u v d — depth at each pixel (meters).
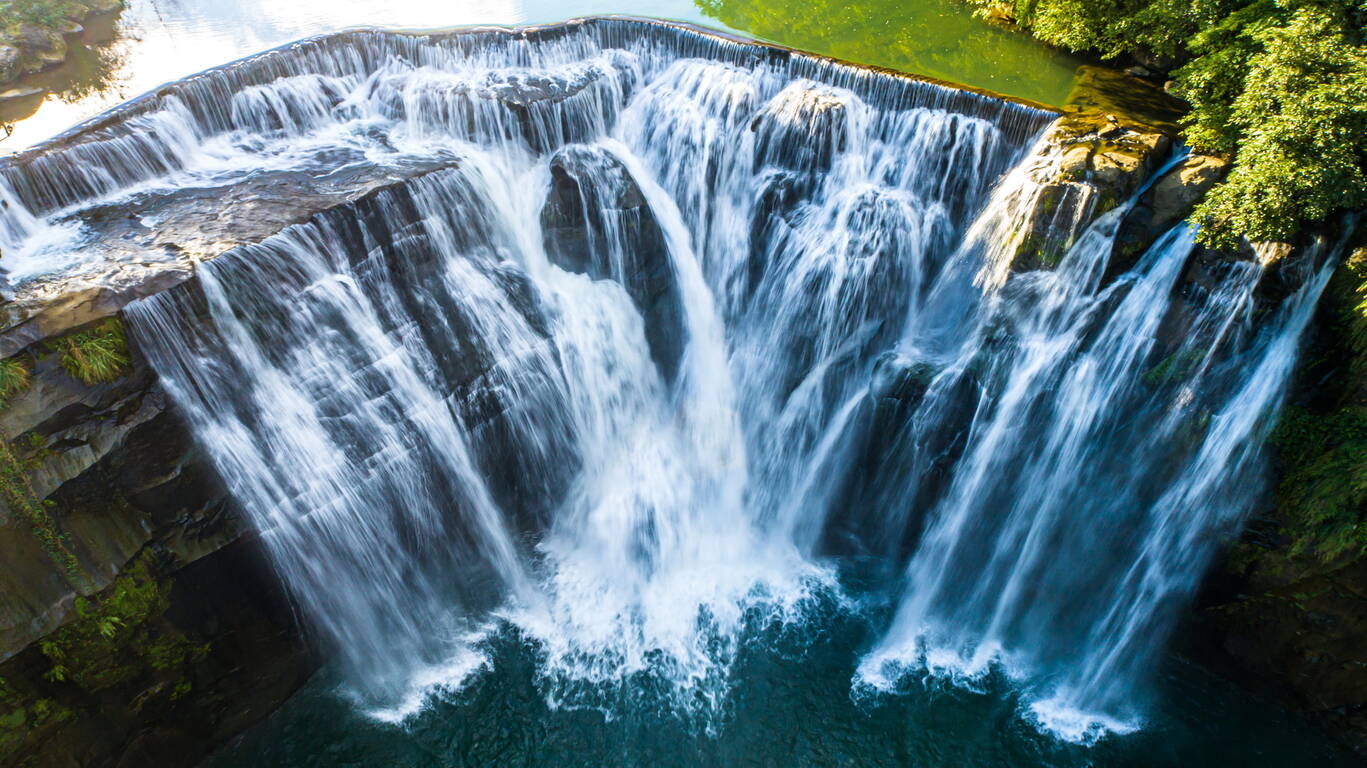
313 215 17.02
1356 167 14.83
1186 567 17.55
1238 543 16.89
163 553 14.84
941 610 19.55
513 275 20.28
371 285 17.97
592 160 21.02
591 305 21.05
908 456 19.97
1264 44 16.31
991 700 17.64
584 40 24.98
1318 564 15.87
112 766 14.62
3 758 13.23
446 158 20.22
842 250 20.81
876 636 18.98
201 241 16.25
